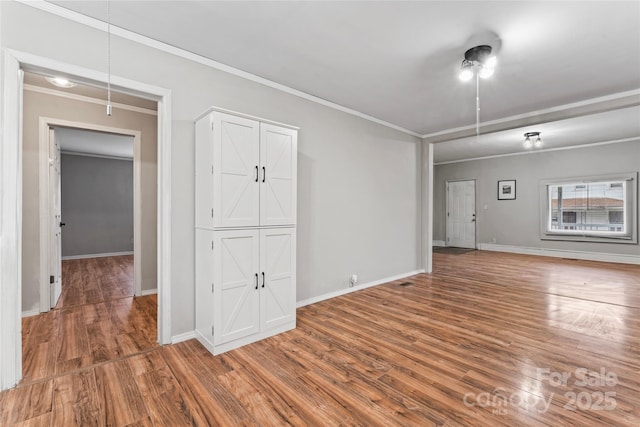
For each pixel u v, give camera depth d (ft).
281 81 10.43
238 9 6.71
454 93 11.42
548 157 22.74
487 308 11.12
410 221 16.71
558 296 12.59
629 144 19.33
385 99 12.07
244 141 8.14
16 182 6.15
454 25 7.22
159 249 8.21
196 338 8.57
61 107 10.96
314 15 6.90
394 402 5.74
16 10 6.17
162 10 6.74
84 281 15.11
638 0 6.21
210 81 8.95
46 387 6.17
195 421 5.24
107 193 23.16
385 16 6.90
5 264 6.01
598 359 7.30
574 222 21.84
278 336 8.71
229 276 7.83
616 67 9.23
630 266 18.63
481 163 26.23
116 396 5.90
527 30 7.36
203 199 8.11
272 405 5.66
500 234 25.21
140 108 12.71
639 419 5.21
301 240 11.42
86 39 6.96
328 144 12.34
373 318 10.14
